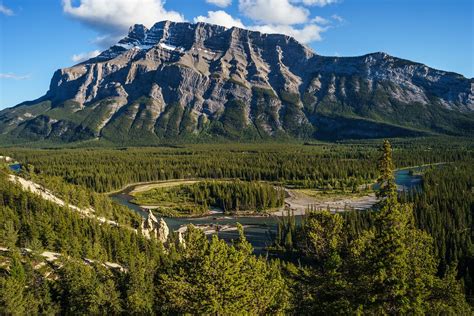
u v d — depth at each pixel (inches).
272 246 5241.1
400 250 1279.5
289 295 1924.2
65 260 3563.0
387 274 1279.5
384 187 1632.6
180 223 7076.8
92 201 6717.5
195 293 1589.6
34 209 5017.2
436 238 4116.6
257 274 1786.4
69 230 4549.7
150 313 2561.5
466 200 5738.2
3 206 4926.2
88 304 2847.0
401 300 1227.9
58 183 7076.8
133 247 4446.4
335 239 2908.5
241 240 2069.4
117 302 2849.4
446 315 1459.2
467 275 3415.4
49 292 3038.9
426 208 5251.0
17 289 2733.8
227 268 1611.7
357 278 1374.3
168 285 1736.0
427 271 1396.4
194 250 1845.5
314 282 1716.3
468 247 3922.2
